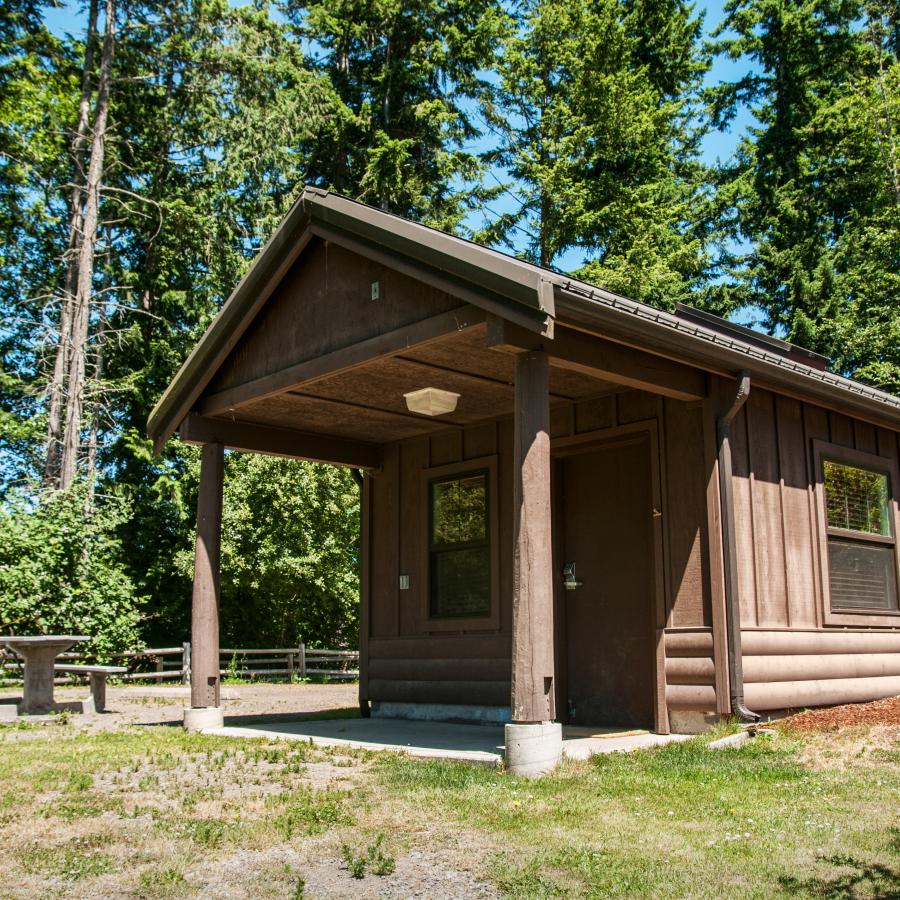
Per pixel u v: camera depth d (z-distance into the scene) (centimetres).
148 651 1819
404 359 796
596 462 934
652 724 848
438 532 1045
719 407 807
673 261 2662
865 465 1025
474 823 491
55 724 962
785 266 2803
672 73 3128
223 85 2258
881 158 2603
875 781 583
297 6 2742
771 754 670
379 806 529
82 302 2061
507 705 930
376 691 1076
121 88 2398
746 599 813
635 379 738
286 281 877
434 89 2748
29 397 2262
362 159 2603
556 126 2627
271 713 1155
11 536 1417
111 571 1530
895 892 386
